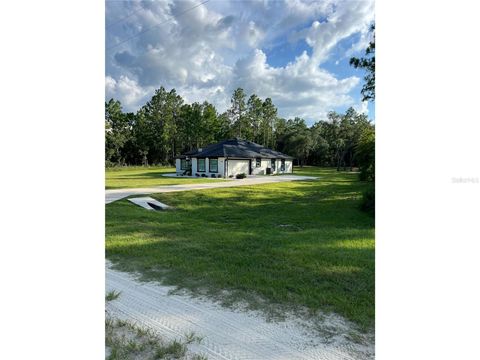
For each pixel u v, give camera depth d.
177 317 2.47
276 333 2.24
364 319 2.40
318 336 2.21
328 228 6.16
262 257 3.98
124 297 2.83
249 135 45.44
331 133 41.81
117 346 2.08
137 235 5.29
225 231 5.73
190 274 3.38
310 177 22.72
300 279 3.21
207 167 22.81
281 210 8.59
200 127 45.31
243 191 13.07
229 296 2.85
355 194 12.26
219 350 2.05
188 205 9.46
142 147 44.50
